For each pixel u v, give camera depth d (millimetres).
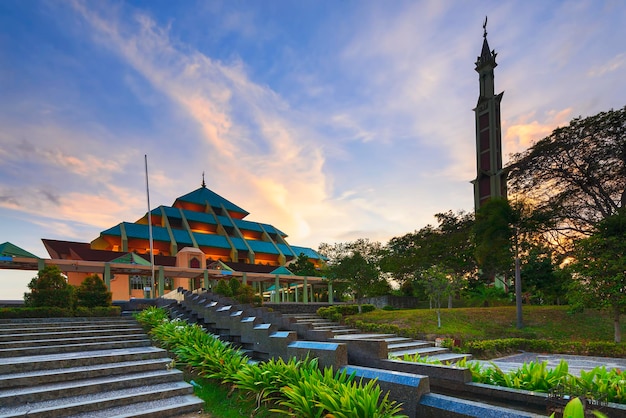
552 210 29609
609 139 28984
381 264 30594
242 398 7418
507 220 25812
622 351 14758
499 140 58438
